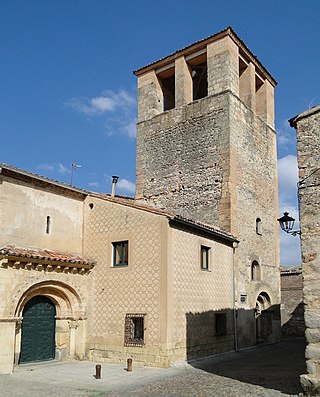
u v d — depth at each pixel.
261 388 11.30
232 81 24.55
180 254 16.92
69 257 17.48
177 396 10.70
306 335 9.85
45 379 13.34
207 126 24.28
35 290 16.22
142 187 26.50
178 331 16.16
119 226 17.84
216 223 22.53
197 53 26.09
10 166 16.02
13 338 14.86
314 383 9.45
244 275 22.12
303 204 10.68
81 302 17.59
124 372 14.44
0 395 11.17
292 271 30.97
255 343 22.06
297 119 11.33
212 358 17.61
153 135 26.81
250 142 25.31
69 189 18.44
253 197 24.61
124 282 17.11
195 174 24.14
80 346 17.31
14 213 16.27
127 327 16.55
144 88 28.09
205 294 18.28
